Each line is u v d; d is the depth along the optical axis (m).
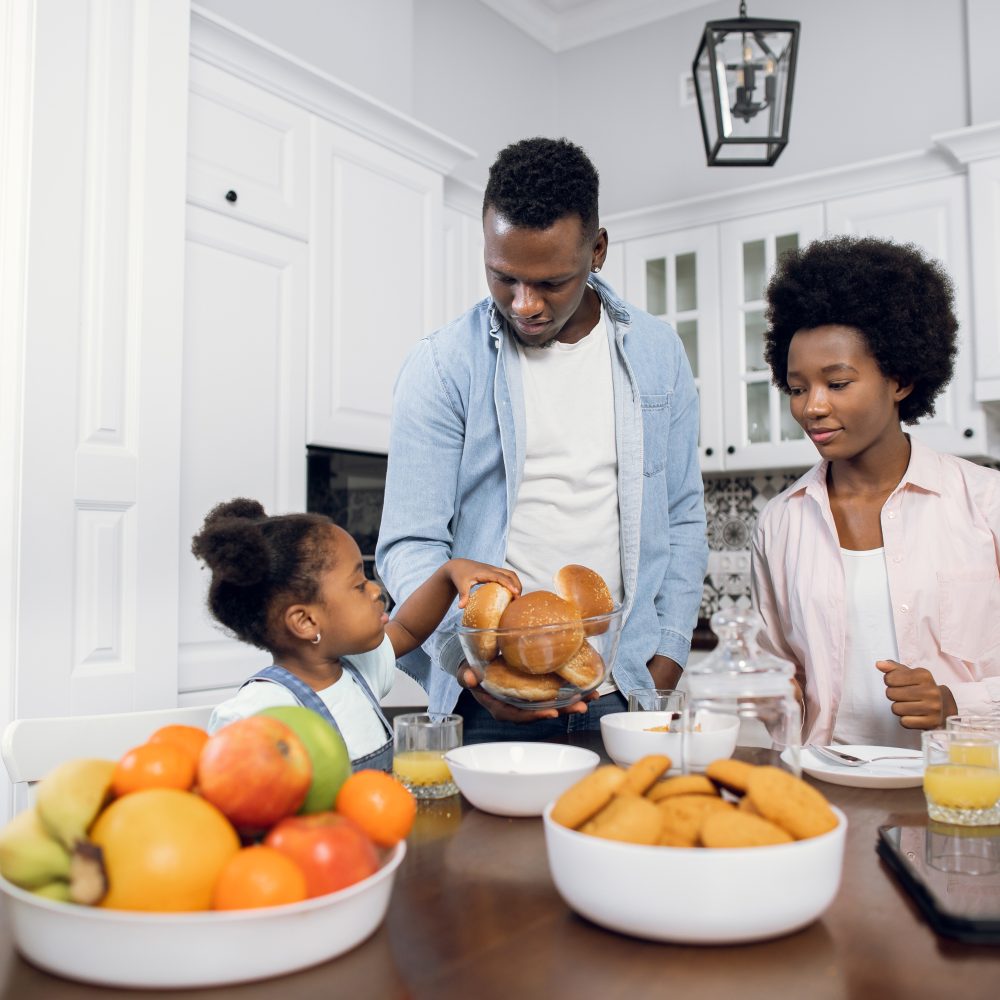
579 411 1.39
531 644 0.88
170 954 0.49
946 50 2.99
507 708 1.00
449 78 3.30
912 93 3.04
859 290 1.36
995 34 2.87
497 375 1.36
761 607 1.57
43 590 1.71
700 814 0.58
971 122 2.91
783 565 1.51
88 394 1.80
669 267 3.21
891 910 0.61
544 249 1.12
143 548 1.87
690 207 3.14
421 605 1.22
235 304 2.14
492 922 0.59
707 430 3.10
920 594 1.38
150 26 1.92
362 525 2.54
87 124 1.82
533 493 1.39
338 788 0.64
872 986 0.50
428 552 1.34
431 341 1.41
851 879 0.67
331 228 2.38
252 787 0.55
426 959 0.53
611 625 0.93
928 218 2.77
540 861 0.70
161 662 1.89
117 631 1.83
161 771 0.55
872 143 3.11
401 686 2.69
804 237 2.96
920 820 0.81
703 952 0.54
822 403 1.38
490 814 0.83
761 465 3.00
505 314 1.26
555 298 1.19
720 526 3.38
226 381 2.12
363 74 2.79
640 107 3.60
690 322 3.20
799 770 0.65
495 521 1.39
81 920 0.49
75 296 1.78
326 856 0.54
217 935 0.49
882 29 3.10
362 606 1.10
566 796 0.61
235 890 0.51
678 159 3.49
